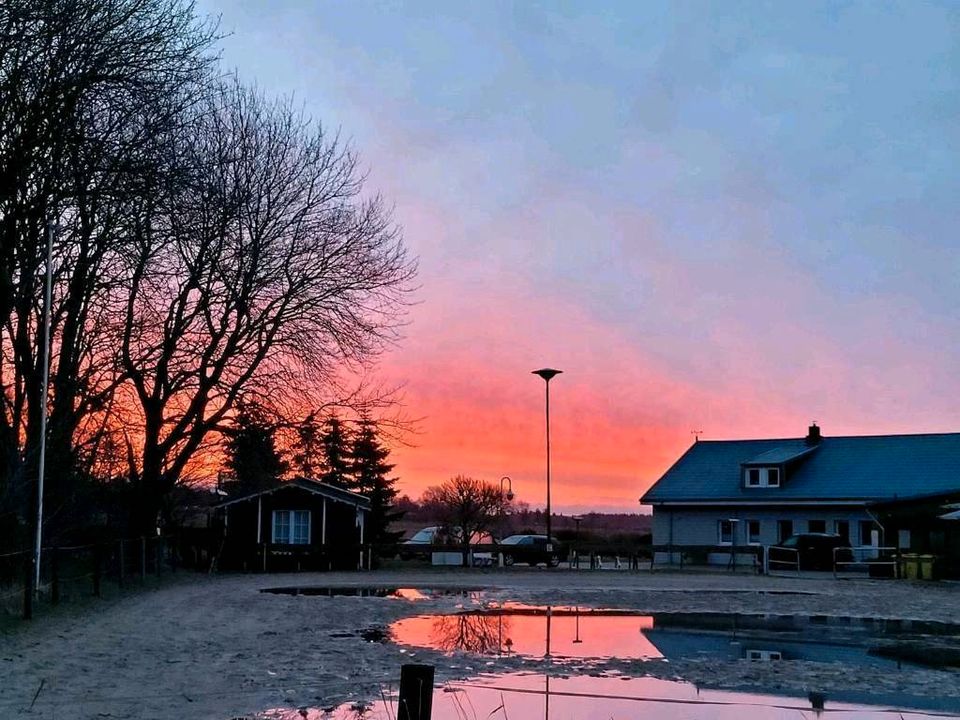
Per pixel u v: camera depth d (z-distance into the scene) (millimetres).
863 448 53812
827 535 45125
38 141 20172
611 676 13062
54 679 12008
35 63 19641
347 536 42188
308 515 42156
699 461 57438
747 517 52844
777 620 20938
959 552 38594
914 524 42250
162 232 26531
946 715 10812
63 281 24391
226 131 32250
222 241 31375
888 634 18391
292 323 33938
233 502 41812
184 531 41438
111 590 24922
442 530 55656
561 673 13234
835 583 34438
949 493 41219
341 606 23203
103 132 21984
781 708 11117
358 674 12805
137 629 17422
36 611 18766
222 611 21500
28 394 23516
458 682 12438
